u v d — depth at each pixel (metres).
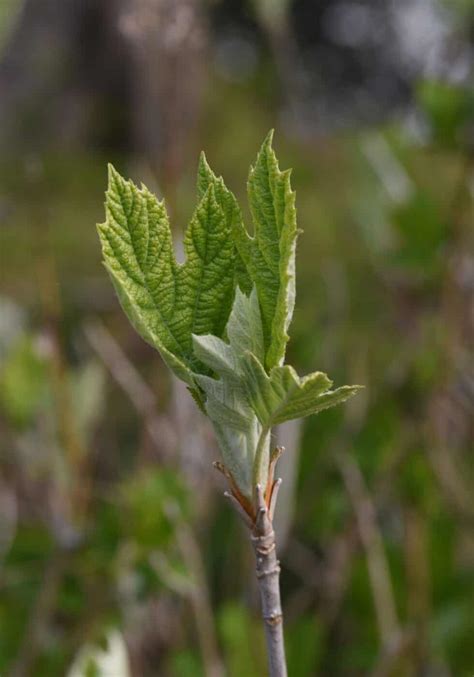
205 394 0.42
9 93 2.62
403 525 0.99
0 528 0.96
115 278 0.41
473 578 0.95
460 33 1.11
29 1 2.74
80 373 0.95
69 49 2.58
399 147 1.17
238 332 0.42
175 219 0.88
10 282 1.64
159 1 0.97
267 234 0.41
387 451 0.96
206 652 0.82
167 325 0.42
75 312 1.60
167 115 0.99
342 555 0.95
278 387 0.40
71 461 0.88
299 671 0.84
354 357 1.23
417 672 0.85
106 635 0.80
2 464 0.99
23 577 0.84
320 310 1.32
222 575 1.04
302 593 1.02
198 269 0.42
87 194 2.21
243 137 2.36
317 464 1.00
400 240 1.07
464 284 1.01
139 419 1.29
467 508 0.99
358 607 0.94
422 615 0.86
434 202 1.00
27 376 0.89
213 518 1.08
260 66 2.60
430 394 0.98
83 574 0.80
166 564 0.80
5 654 0.82
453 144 0.98
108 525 0.79
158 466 0.93
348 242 1.75
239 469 0.42
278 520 0.89
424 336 1.04
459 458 1.07
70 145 2.50
